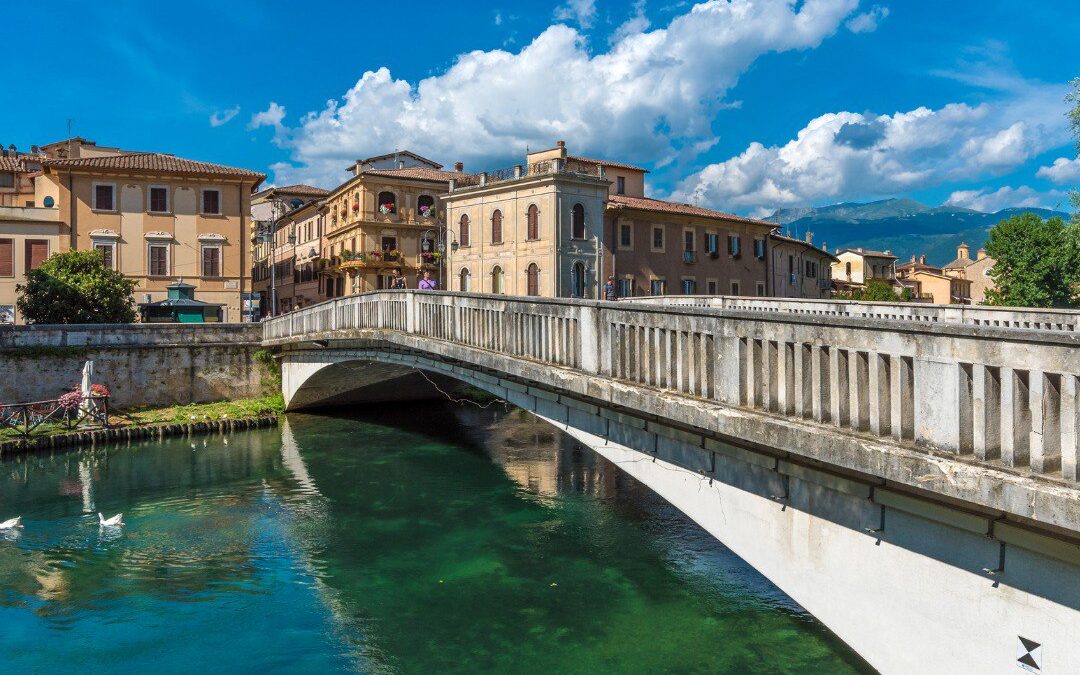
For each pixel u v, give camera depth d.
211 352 37.12
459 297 16.84
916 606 7.18
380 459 26.06
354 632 12.51
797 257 70.06
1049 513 5.30
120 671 11.41
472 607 13.29
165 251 48.84
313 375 32.62
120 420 32.28
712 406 8.85
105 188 47.47
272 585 14.62
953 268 103.56
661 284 53.72
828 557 8.24
